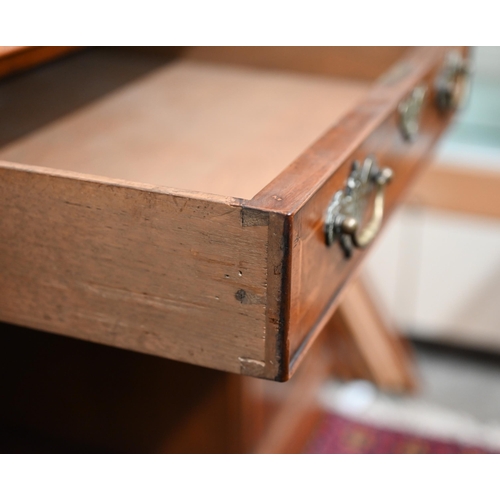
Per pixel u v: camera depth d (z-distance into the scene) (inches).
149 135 33.8
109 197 24.3
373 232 29.6
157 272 24.7
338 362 63.6
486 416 61.8
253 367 24.7
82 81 41.1
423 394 64.6
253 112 36.7
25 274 26.2
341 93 39.4
